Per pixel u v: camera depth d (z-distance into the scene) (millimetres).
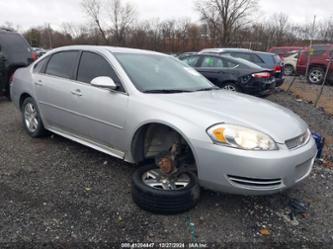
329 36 37844
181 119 2641
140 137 3000
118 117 3080
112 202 2811
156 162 2885
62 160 3734
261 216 2719
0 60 7008
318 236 2479
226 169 2434
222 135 2455
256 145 2414
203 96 3207
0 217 2518
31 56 7840
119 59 3408
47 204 2736
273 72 8016
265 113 2857
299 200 3029
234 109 2822
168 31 37469
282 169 2424
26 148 4117
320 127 6035
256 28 40406
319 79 13008
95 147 3510
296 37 41875
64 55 4008
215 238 2387
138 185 2668
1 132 4809
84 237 2318
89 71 3568
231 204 2873
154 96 2977
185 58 8734
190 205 2629
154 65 3670
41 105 4188
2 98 7801
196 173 2773
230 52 10609
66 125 3824
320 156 4152
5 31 7582
